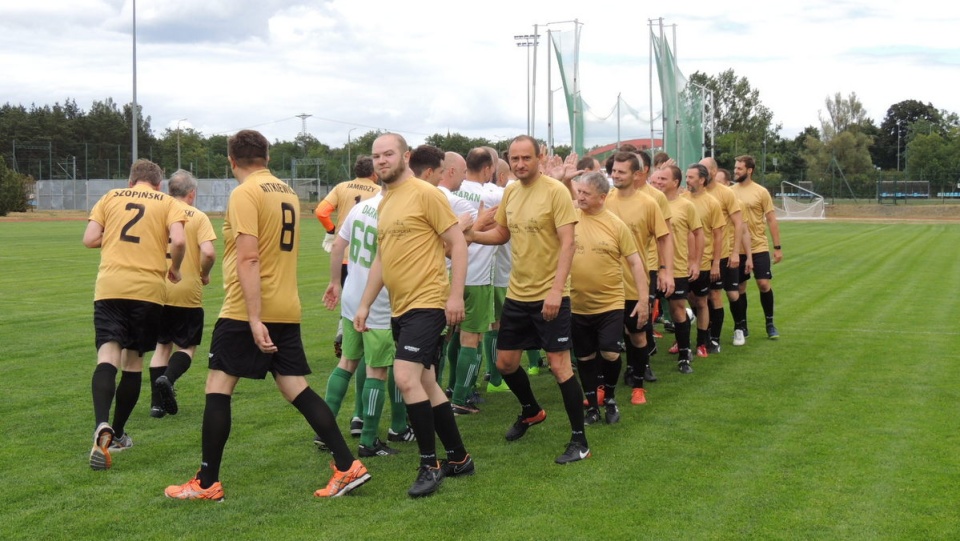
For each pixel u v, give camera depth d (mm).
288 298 4676
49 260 20312
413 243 4746
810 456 5289
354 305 5578
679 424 6145
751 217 9922
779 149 94750
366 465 5285
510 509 4402
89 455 5375
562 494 4637
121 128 80000
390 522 4230
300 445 5645
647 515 4297
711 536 4016
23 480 4875
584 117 19672
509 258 7410
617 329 6133
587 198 6082
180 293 6410
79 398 6859
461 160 6422
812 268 18875
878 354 8789
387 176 4754
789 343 9594
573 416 5301
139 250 5523
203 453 4574
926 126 98250
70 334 9938
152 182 5789
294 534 4074
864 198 65125
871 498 4523
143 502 4527
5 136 75062
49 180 62094
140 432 5980
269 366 4691
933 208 57469
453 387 7207
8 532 4090
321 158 65000
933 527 4117
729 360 8672
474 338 6648
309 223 45000
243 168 4656
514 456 5430
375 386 5438
